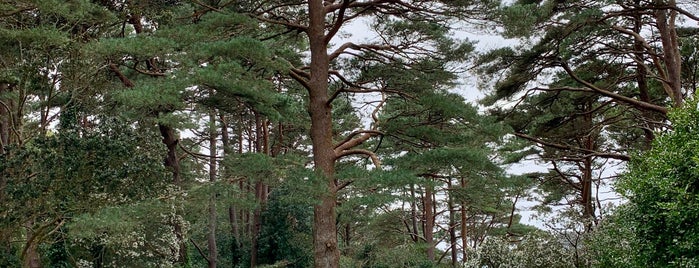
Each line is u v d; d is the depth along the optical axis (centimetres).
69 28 1466
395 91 1519
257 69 1398
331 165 1422
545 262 1494
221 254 2727
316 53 1453
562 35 1544
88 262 1543
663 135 994
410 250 2492
